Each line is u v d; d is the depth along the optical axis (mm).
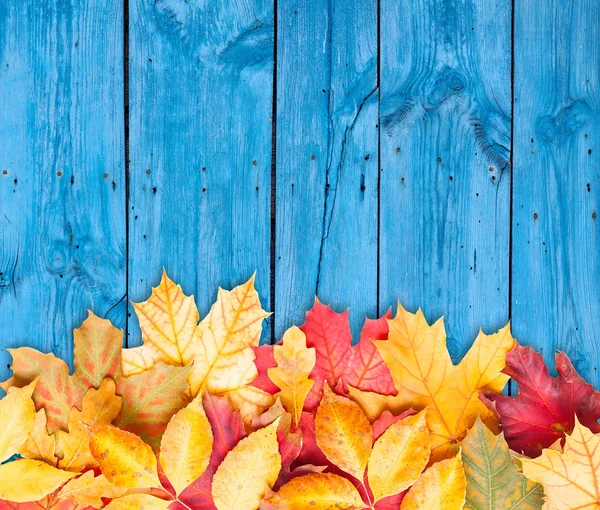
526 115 1140
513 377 1099
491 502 1064
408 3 1134
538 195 1139
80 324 1109
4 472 1054
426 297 1129
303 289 1123
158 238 1116
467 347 1130
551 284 1137
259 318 1092
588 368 1135
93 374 1077
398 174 1131
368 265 1127
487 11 1139
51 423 1072
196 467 1052
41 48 1109
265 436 1056
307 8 1127
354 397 1088
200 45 1120
